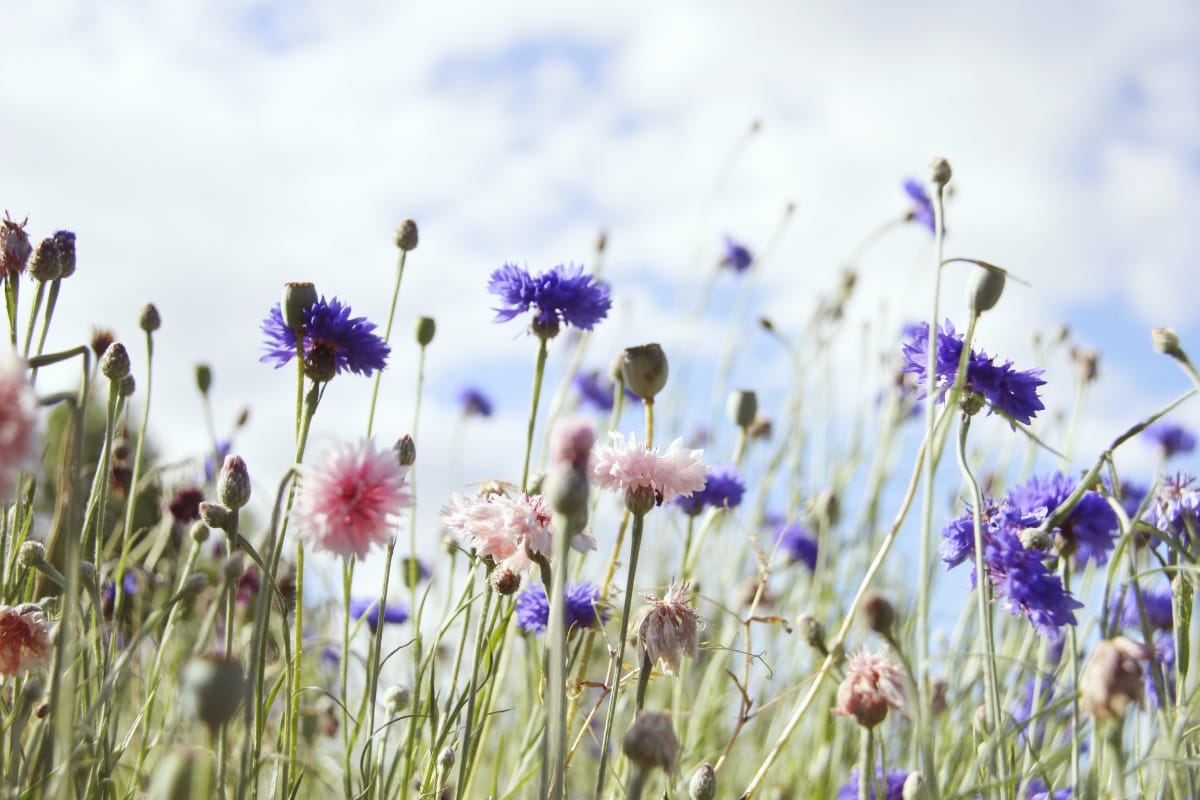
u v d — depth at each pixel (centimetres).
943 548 72
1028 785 75
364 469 63
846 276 132
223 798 63
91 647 75
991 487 107
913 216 132
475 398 155
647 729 63
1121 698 61
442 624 79
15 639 68
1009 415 73
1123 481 94
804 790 96
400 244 85
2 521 71
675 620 72
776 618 78
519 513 72
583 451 62
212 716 59
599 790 68
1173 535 74
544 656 77
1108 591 68
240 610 96
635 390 80
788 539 113
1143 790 70
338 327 73
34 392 58
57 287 75
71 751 62
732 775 102
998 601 70
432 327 88
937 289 69
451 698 76
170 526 92
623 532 80
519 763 84
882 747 73
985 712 74
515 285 80
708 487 92
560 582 62
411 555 82
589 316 80
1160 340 69
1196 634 75
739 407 94
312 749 89
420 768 79
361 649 93
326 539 63
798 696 101
